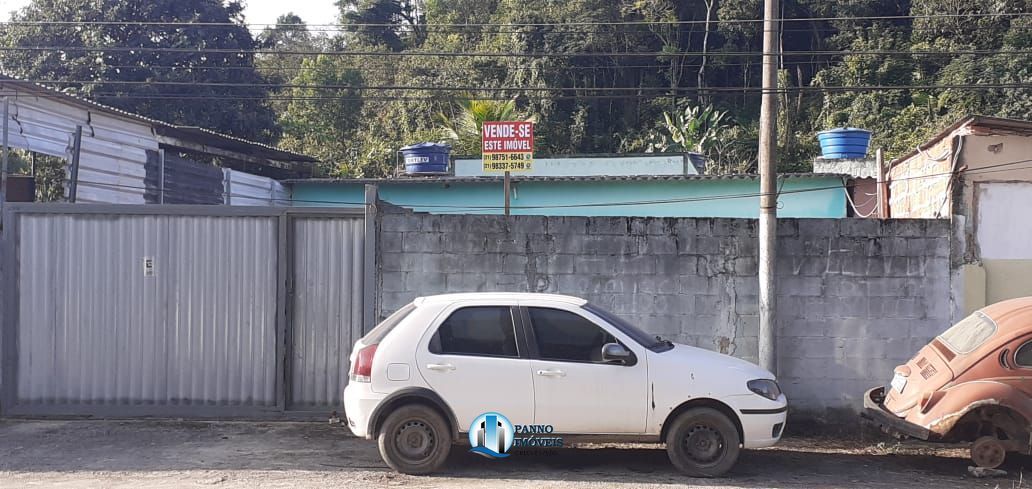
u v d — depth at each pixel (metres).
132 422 10.00
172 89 28.52
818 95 41.84
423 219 10.34
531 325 7.81
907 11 41.19
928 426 8.04
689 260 10.45
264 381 10.23
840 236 10.49
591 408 7.63
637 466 8.18
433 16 52.03
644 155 22.61
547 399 7.64
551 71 40.94
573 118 41.41
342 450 8.73
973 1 36.34
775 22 10.18
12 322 10.12
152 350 10.22
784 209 19.33
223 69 28.67
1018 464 8.74
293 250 10.29
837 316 10.48
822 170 20.20
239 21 31.41
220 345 10.23
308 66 40.94
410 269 10.34
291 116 38.78
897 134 34.28
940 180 11.42
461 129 32.34
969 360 8.06
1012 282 10.51
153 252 10.23
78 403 10.16
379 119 39.44
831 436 10.25
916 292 10.48
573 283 10.41
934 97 35.41
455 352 7.70
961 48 36.03
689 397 7.66
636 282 10.42
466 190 20.17
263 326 10.25
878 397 9.20
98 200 14.07
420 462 7.63
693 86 44.62
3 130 11.73
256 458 8.34
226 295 10.24
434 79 40.12
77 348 10.16
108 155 14.49
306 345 10.29
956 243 10.52
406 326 7.78
